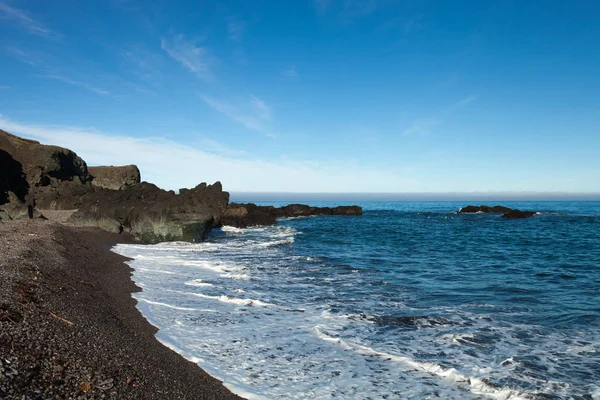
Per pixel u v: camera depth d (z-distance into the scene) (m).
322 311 11.62
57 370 5.73
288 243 30.34
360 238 34.38
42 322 7.31
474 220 58.12
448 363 7.96
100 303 10.39
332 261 21.36
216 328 9.77
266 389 6.73
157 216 30.53
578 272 18.56
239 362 7.78
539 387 6.99
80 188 54.97
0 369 5.18
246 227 45.19
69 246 18.16
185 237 29.89
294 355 8.24
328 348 8.68
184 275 16.73
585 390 6.88
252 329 9.80
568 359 8.22
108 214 33.78
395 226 47.66
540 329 10.13
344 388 6.86
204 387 6.57
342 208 73.06
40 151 60.62
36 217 30.55
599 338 9.48
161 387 6.16
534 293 14.22
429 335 9.63
